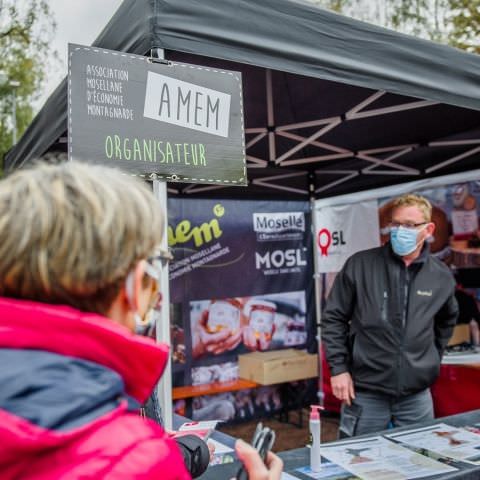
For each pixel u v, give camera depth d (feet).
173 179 4.83
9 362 1.57
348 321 8.06
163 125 4.82
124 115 4.61
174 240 13.29
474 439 5.34
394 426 7.60
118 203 1.83
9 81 44.65
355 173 13.12
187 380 13.39
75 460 1.52
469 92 6.69
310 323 15.15
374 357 7.55
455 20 29.32
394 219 7.39
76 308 1.79
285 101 9.48
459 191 11.45
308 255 15.14
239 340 14.15
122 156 4.55
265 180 13.79
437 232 12.00
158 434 1.76
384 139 11.09
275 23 5.49
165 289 4.84
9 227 1.72
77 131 4.35
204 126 5.07
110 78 4.56
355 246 13.55
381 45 6.10
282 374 13.44
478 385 10.70
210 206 13.76
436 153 11.30
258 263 14.40
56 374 1.58
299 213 14.99
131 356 1.79
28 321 1.63
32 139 9.53
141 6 5.05
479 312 11.27
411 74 6.26
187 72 4.99
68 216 1.74
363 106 8.80
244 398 14.30
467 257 11.40
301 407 14.79
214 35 5.12
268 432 2.43
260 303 14.43
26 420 1.46
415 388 7.45
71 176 1.89
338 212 14.06
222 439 5.31
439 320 7.87
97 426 1.59
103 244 1.74
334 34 5.82
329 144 11.43
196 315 13.58
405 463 4.67
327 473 4.47
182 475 1.73
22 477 1.50
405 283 7.50
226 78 5.24
